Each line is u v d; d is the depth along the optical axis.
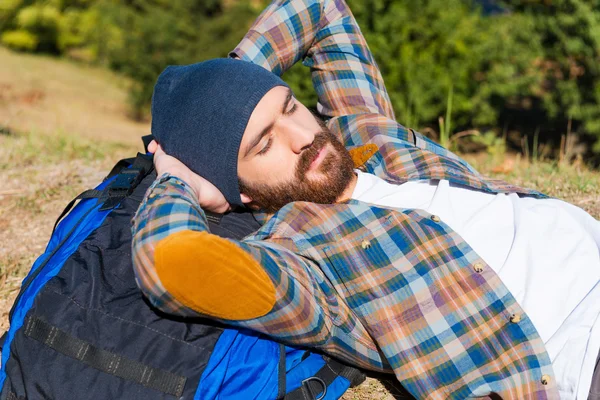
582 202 3.41
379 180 2.42
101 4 20.39
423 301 2.06
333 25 2.92
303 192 2.30
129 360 1.89
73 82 17.72
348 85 2.87
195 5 16.16
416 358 2.03
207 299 1.83
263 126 2.24
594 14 11.21
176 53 15.75
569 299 2.08
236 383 1.94
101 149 4.82
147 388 1.87
